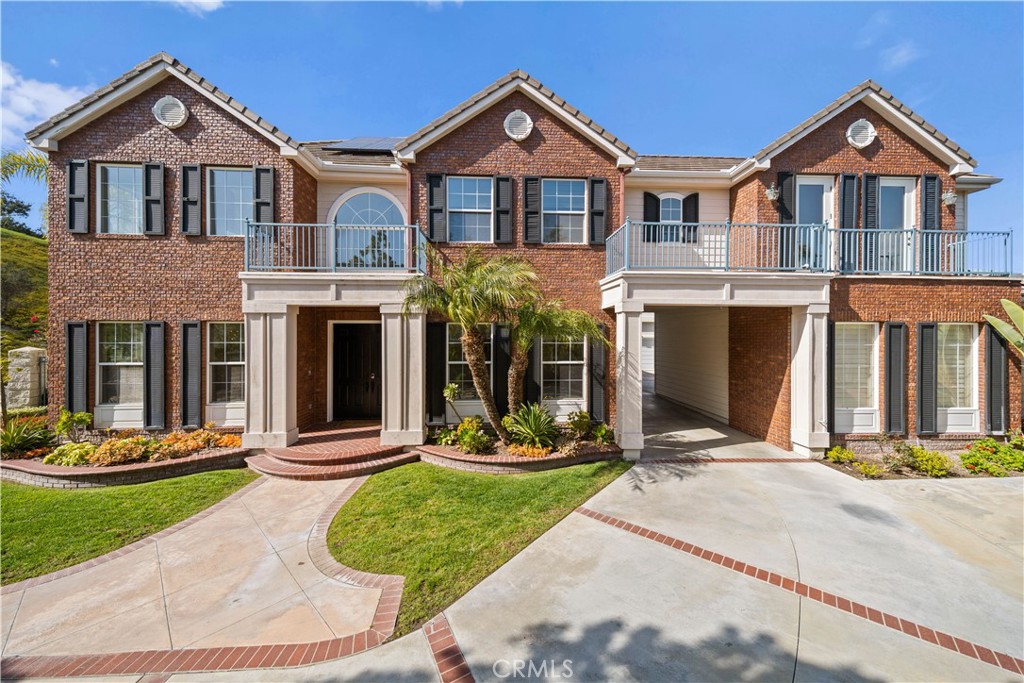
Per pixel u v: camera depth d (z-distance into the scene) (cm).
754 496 650
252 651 342
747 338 1059
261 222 938
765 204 995
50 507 629
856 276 885
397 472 763
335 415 1095
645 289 839
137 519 592
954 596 404
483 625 366
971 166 966
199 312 936
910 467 768
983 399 885
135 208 931
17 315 1543
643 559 470
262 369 841
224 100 925
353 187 1058
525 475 742
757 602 395
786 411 910
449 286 754
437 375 948
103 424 925
